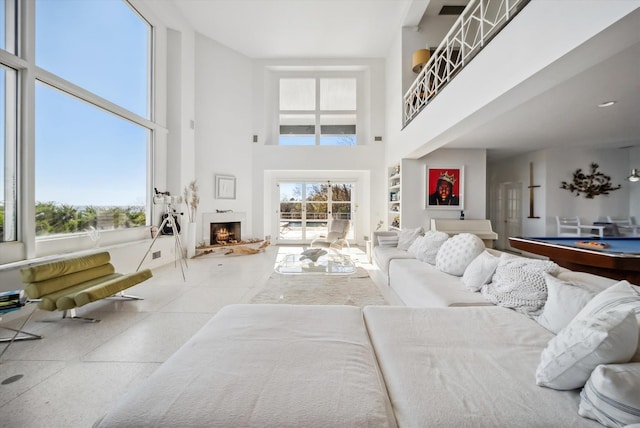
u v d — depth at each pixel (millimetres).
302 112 7832
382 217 7445
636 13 1506
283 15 5832
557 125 4250
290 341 1457
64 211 3602
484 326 1675
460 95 3379
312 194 8258
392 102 6727
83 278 2971
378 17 5895
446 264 3049
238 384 1106
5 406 1613
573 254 3107
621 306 1230
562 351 1086
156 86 5395
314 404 1002
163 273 4750
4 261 2859
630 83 2789
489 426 924
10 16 2982
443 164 5887
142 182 5098
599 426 909
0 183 2924
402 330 1628
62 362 2059
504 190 7449
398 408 1035
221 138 6828
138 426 940
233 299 3469
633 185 6082
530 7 2252
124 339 2410
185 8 5648
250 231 7434
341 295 3668
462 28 3605
